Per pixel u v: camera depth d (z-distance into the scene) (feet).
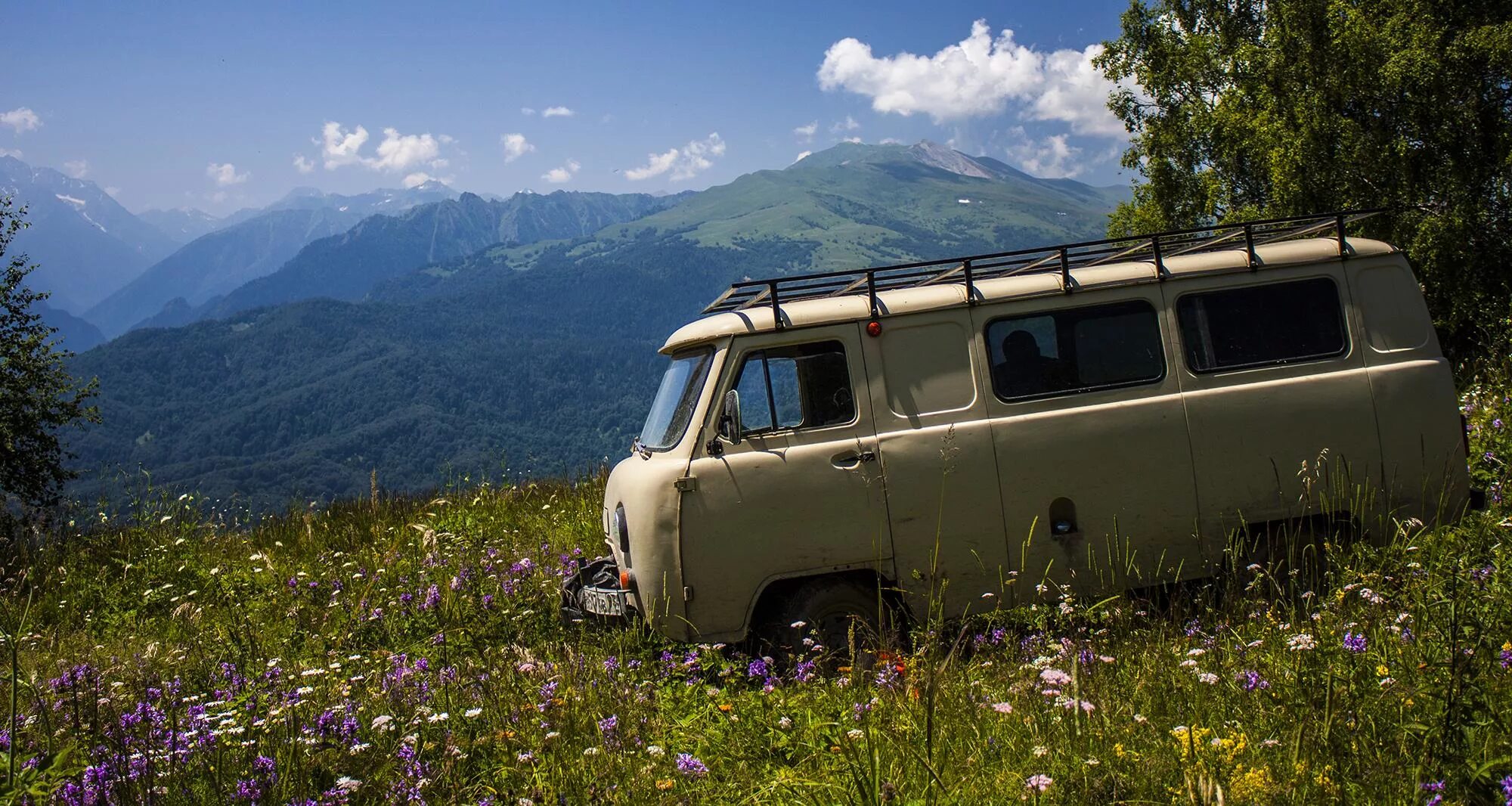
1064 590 18.80
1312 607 17.98
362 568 31.32
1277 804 9.36
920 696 14.44
